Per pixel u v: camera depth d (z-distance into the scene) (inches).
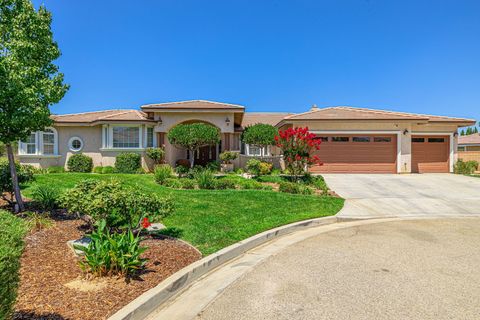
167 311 138.7
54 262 170.6
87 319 119.4
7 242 93.6
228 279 175.3
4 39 261.1
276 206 362.9
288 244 245.4
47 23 279.4
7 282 86.9
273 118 1141.7
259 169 649.0
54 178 493.0
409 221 338.6
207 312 137.1
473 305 142.6
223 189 473.1
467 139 1264.8
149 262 183.2
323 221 323.0
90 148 761.0
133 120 713.6
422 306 141.4
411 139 788.0
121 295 140.5
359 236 271.1
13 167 279.4
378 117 742.5
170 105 745.0
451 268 190.4
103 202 205.0
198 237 236.4
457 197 471.8
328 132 747.4
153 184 494.9
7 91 243.3
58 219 258.8
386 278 174.4
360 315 133.3
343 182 604.7
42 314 120.3
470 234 278.5
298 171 568.4
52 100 271.7
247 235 247.1
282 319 130.3
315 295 153.3
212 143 622.5
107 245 166.2
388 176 692.7
